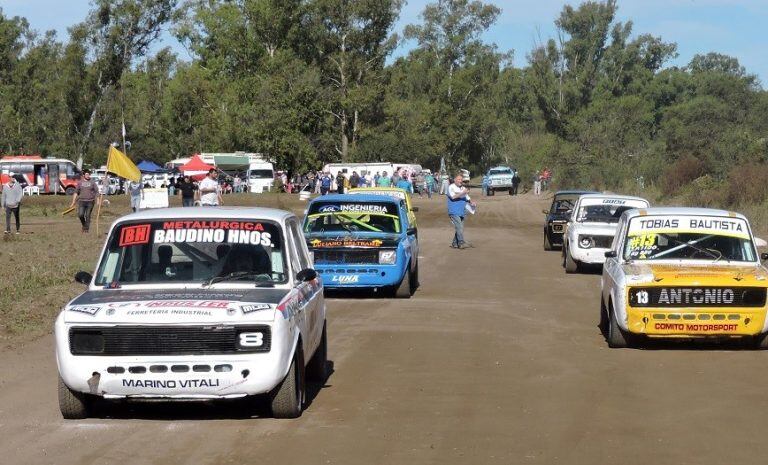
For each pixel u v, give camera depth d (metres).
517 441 7.52
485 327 13.53
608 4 106.00
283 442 7.52
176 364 7.73
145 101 105.75
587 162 66.38
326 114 80.88
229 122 91.25
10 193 29.31
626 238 12.58
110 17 86.75
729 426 7.96
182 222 9.05
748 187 36.50
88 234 31.61
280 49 88.75
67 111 87.25
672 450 7.24
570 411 8.52
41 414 8.55
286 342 7.95
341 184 51.38
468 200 29.14
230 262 8.82
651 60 117.75
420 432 7.81
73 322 7.84
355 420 8.23
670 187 45.75
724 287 11.17
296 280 8.87
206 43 97.19
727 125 55.88
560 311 15.20
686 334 11.23
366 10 83.44
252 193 68.75
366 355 11.41
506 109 123.69
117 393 7.80
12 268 20.28
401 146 88.31
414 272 17.89
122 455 7.18
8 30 96.00
